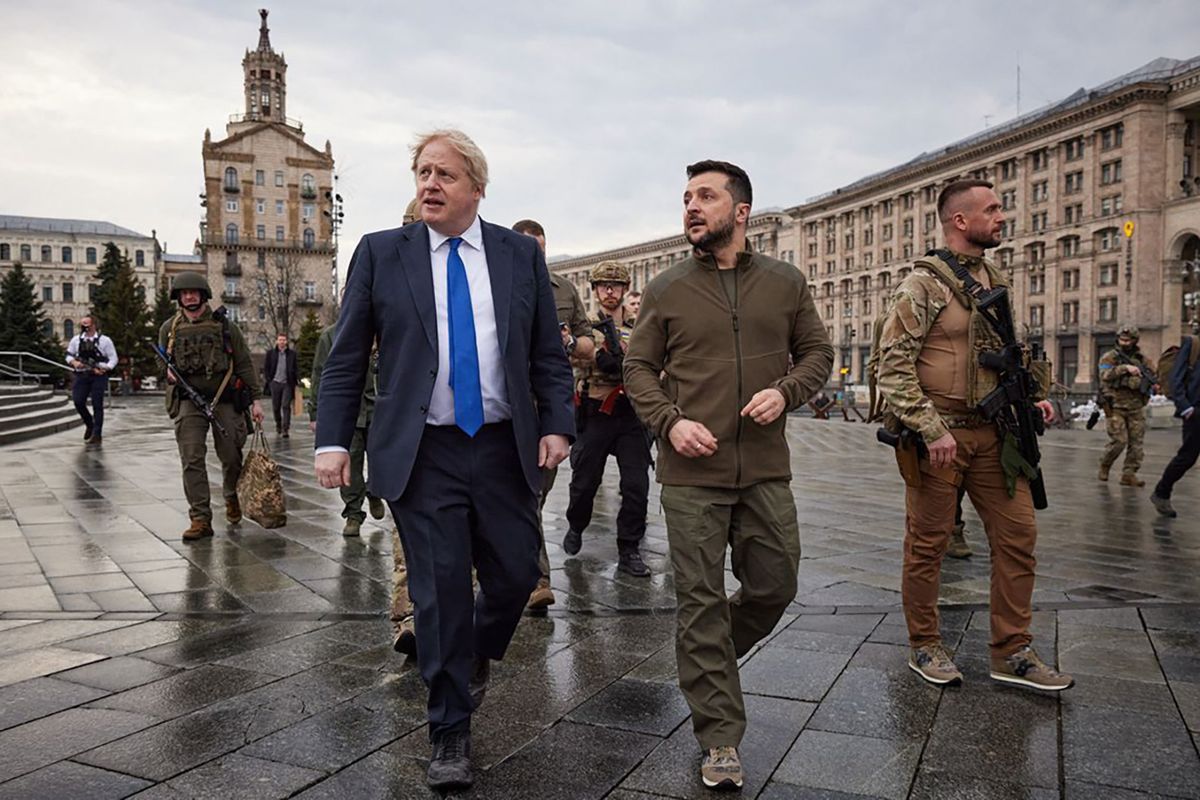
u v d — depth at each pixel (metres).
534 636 4.02
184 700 3.19
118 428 18.69
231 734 2.90
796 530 2.94
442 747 2.57
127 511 7.54
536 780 2.60
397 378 2.68
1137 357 9.93
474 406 2.69
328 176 78.25
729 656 2.73
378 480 2.65
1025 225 67.81
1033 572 3.37
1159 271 59.53
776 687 3.36
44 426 16.22
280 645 3.85
